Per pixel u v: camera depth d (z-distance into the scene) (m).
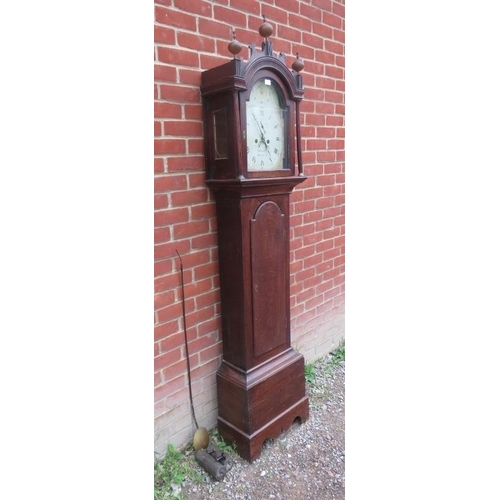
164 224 1.40
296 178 1.54
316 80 2.00
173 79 1.35
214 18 1.45
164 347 1.47
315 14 1.93
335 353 2.44
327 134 2.13
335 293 2.41
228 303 1.56
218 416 1.65
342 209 2.35
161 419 1.49
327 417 1.82
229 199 1.45
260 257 1.51
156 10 1.27
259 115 1.39
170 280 1.45
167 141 1.36
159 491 1.40
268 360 1.62
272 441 1.66
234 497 1.39
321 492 1.42
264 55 1.35
